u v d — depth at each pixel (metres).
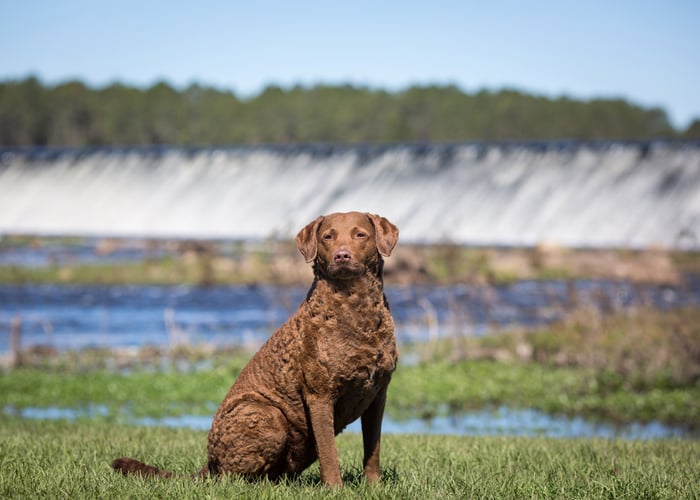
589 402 15.20
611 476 6.00
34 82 129.75
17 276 41.34
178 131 124.50
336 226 5.36
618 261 37.09
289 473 5.79
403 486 5.45
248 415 5.46
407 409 15.18
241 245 54.94
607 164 57.69
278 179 65.44
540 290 35.12
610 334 19.45
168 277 41.69
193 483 5.45
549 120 123.50
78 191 68.69
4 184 71.31
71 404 15.57
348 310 5.32
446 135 122.06
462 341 20.39
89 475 5.80
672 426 13.59
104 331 25.66
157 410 14.95
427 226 54.97
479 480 5.83
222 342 22.81
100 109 126.56
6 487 5.43
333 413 5.51
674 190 53.19
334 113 122.44
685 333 17.89
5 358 19.77
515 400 15.79
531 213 54.25
